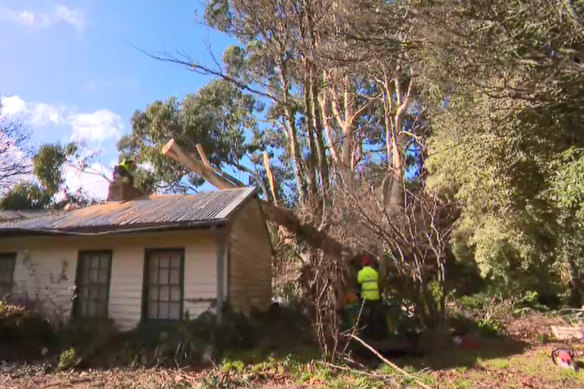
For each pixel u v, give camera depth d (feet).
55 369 27.78
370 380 23.61
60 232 37.01
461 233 52.60
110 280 37.32
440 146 42.42
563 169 23.97
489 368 26.55
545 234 41.16
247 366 26.91
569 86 22.21
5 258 42.04
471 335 35.37
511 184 32.07
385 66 33.55
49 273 39.58
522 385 22.80
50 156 84.69
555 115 25.75
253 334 32.35
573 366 26.17
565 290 61.11
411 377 23.53
